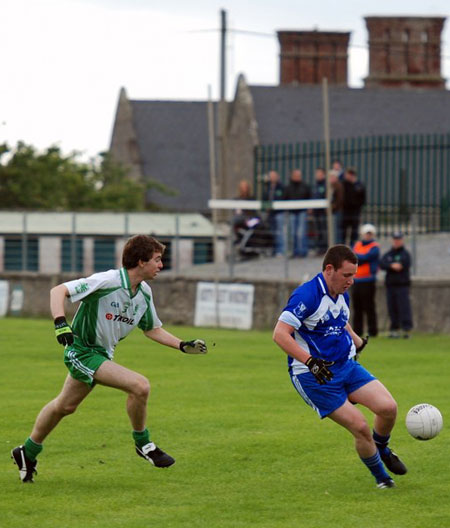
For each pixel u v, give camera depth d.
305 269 61.12
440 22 192.38
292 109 142.12
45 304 69.00
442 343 47.31
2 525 17.22
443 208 65.50
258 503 18.72
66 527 17.11
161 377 35.75
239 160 143.12
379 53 191.88
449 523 17.33
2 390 32.50
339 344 19.23
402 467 20.17
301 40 178.25
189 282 61.97
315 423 26.64
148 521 17.47
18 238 84.31
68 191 135.00
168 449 23.53
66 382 19.61
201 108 161.38
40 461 22.28
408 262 49.44
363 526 17.14
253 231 68.19
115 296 19.06
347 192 61.38
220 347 46.19
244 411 28.52
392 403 19.14
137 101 161.38
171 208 151.62
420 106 141.38
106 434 25.22
